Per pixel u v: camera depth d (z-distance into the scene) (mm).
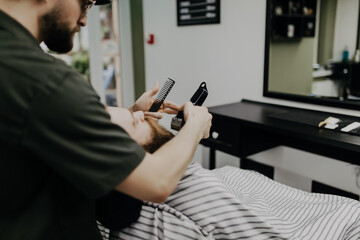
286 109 2162
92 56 3748
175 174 740
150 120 1161
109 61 3930
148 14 3189
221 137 2068
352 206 1224
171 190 735
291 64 2398
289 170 2373
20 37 635
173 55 3010
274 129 1766
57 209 740
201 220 1045
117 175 652
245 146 1989
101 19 3756
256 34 2322
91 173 632
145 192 694
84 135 620
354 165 2020
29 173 666
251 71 2406
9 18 636
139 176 677
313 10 2439
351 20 2531
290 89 2393
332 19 2516
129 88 4055
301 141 2162
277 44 2297
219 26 2559
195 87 2867
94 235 839
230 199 1064
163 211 1044
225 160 2789
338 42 2559
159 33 3109
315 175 2229
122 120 1060
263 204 1276
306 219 1228
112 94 4070
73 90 620
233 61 2516
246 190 1428
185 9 2758
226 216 1050
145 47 3312
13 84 586
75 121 610
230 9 2455
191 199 1060
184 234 1007
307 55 2459
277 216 1235
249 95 2459
